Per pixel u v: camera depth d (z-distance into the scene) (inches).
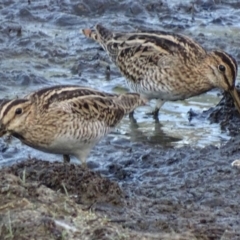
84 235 379.9
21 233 376.5
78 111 513.0
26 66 699.4
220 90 691.4
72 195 435.2
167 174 515.2
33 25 781.3
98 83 684.7
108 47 674.8
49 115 506.0
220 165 522.0
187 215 433.4
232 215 438.3
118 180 516.4
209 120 633.0
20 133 506.3
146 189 482.3
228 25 814.5
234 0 864.3
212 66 641.0
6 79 665.0
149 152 554.9
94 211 414.3
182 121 633.6
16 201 396.8
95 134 525.0
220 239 402.3
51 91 517.3
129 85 663.8
